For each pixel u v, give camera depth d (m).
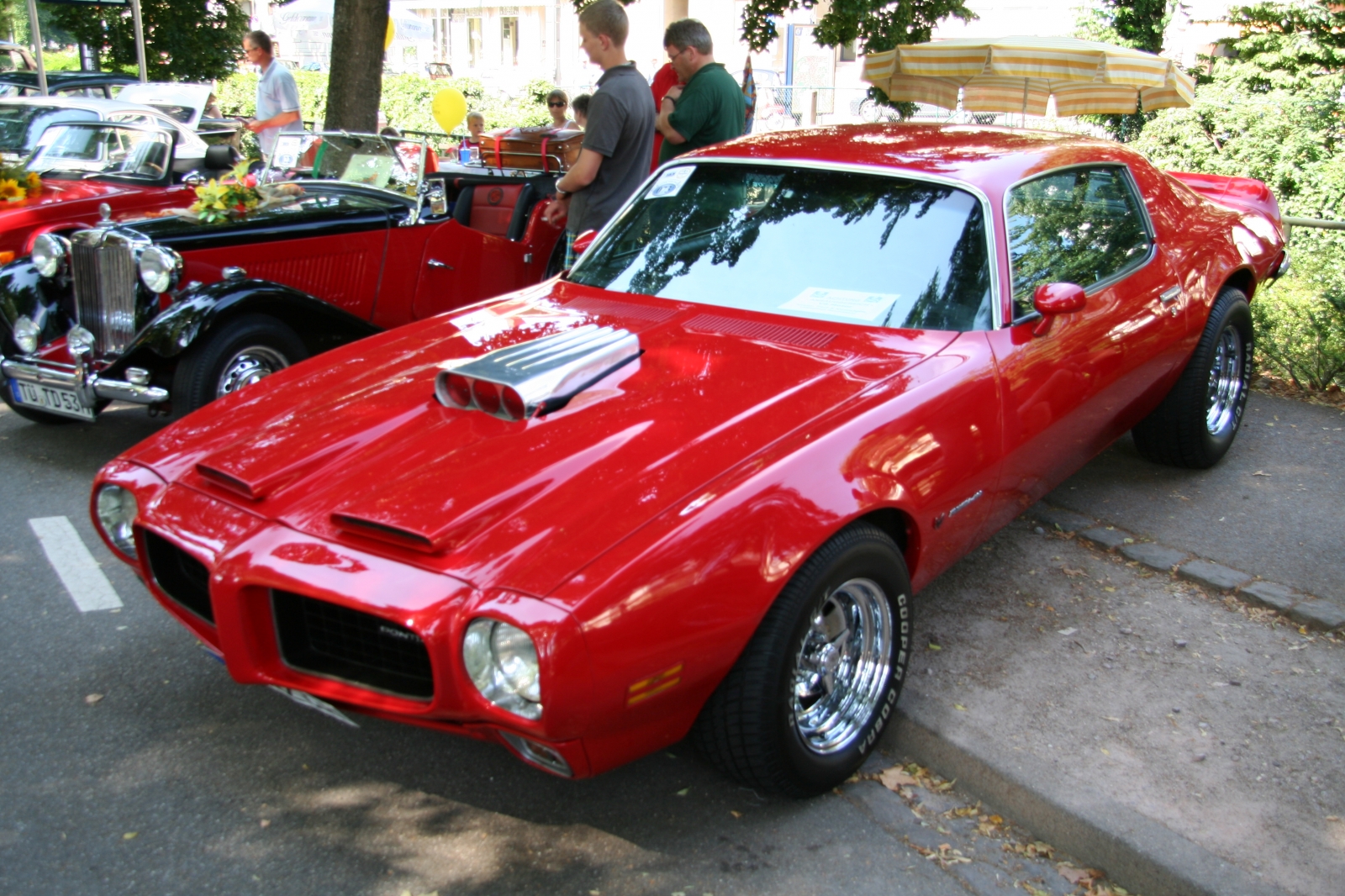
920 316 3.33
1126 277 4.07
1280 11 17.39
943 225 3.48
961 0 12.32
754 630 2.47
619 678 2.24
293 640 2.55
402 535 2.37
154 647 3.51
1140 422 4.83
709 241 3.77
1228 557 4.07
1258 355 6.53
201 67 18.80
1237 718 3.11
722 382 2.96
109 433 5.63
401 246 6.02
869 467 2.75
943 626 3.60
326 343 5.53
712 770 2.99
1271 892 2.45
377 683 2.47
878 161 3.75
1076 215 3.96
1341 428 5.61
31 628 3.60
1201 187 5.93
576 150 7.63
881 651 2.92
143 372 4.74
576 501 2.44
